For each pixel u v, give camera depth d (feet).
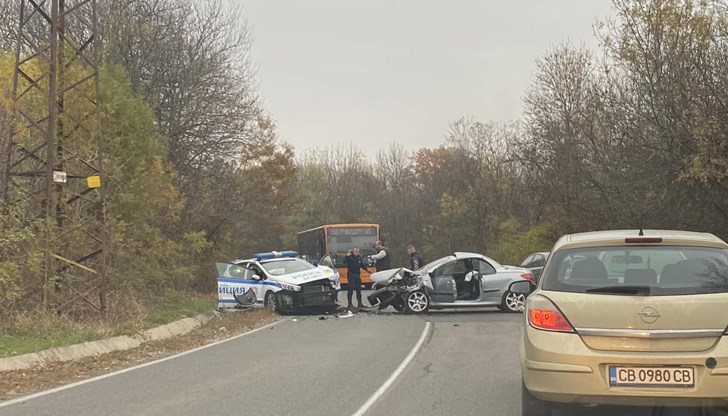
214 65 91.40
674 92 71.36
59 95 50.88
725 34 70.85
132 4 87.86
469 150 161.48
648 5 76.89
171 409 23.09
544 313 17.92
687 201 76.18
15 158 51.90
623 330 16.84
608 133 88.94
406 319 54.75
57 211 49.70
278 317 59.98
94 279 49.88
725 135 65.26
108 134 58.75
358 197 218.18
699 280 17.39
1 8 77.51
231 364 33.27
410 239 201.26
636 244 18.81
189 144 88.07
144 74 87.20
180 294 70.90
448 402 23.62
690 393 16.26
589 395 16.88
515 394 24.86
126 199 58.80
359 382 27.66
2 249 44.01
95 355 36.45
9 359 31.83
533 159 107.45
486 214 154.61
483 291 58.44
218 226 94.38
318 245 117.80
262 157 104.73
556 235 107.34
